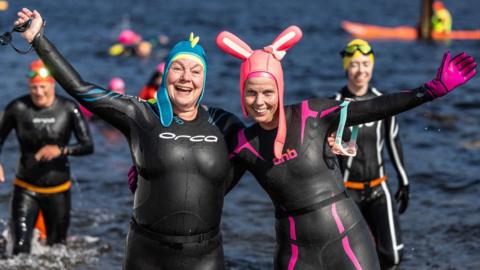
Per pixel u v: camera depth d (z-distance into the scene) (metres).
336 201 4.53
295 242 4.56
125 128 4.45
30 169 7.05
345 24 31.61
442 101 15.49
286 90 17.41
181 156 4.37
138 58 23.17
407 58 23.08
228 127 4.58
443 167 10.76
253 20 36.62
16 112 7.02
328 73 19.97
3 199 9.17
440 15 28.36
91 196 9.41
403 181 6.72
